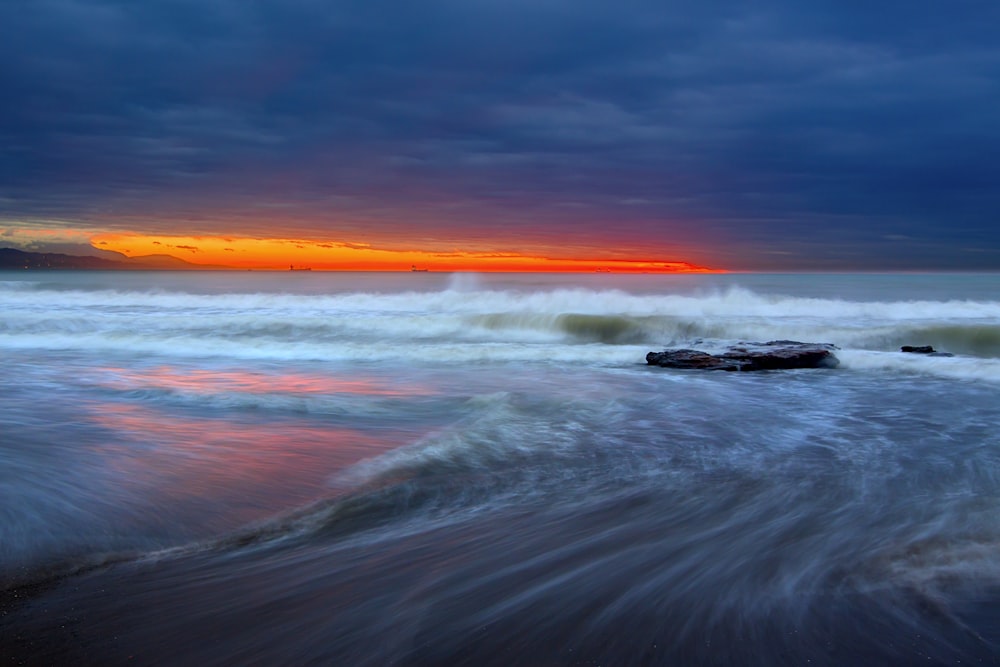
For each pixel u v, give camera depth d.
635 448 8.11
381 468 6.97
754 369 15.15
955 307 27.48
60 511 5.57
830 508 5.82
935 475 6.90
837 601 3.84
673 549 4.84
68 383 12.30
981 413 10.29
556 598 3.99
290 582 4.28
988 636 3.37
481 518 5.60
